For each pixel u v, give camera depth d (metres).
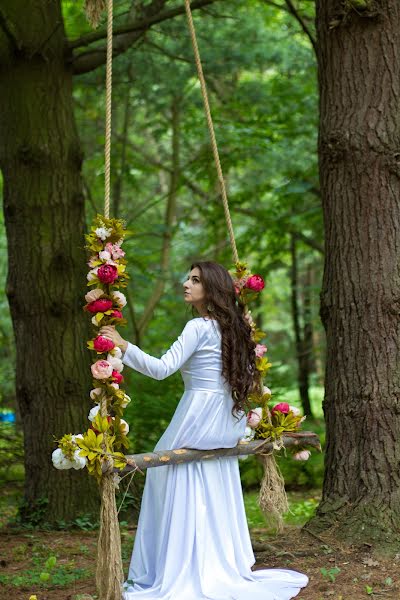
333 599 3.88
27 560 4.99
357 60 5.03
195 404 3.95
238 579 3.92
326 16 5.18
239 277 4.34
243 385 3.99
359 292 4.92
